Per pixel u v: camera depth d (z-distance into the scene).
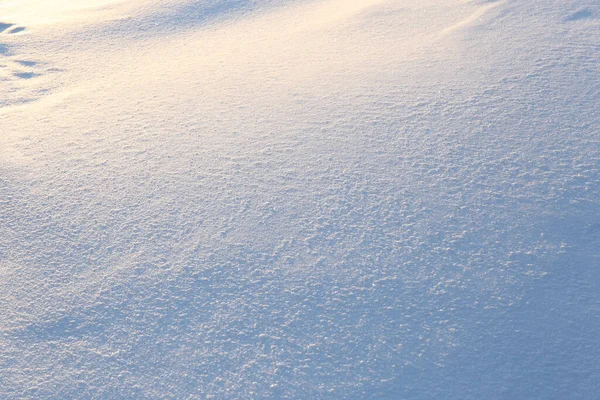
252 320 2.13
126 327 2.14
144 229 2.59
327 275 2.30
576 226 2.47
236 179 2.87
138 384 1.95
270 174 2.88
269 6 5.58
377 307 2.16
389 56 4.06
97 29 5.28
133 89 3.97
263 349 2.03
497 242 2.41
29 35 5.21
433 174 2.80
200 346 2.05
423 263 2.33
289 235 2.50
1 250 2.51
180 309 2.19
